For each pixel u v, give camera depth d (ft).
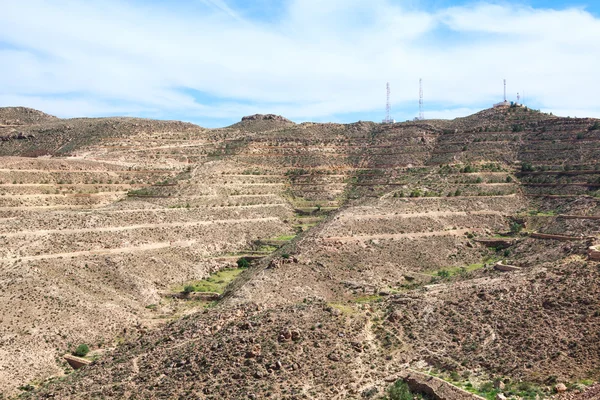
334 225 549.13
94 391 261.03
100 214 590.14
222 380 246.68
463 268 504.02
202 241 624.18
